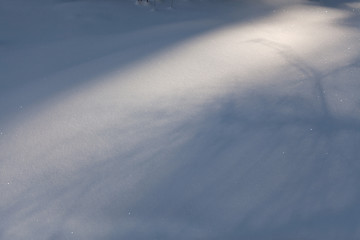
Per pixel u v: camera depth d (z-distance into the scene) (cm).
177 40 339
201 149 176
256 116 198
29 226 140
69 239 136
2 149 184
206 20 421
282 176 160
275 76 243
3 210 147
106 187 156
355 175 159
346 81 230
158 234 138
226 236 136
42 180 162
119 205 148
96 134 191
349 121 192
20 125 204
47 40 356
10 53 320
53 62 301
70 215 144
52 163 172
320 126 190
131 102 220
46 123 204
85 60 302
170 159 170
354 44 297
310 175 160
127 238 137
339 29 357
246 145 177
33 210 147
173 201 149
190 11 462
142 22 417
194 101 215
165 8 466
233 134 185
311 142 178
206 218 142
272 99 214
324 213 143
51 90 247
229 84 234
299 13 461
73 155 176
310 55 277
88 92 239
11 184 160
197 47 310
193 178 159
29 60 305
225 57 283
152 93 229
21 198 153
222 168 164
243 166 165
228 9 476
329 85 227
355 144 176
